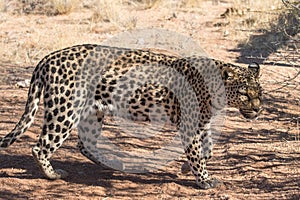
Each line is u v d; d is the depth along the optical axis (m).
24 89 32.47
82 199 19.02
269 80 32.62
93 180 20.62
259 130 25.80
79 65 19.58
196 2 56.34
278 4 46.97
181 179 20.94
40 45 41.41
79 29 47.34
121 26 48.06
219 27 47.91
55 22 50.31
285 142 24.05
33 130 25.75
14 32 46.16
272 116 27.72
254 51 40.38
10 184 20.08
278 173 21.00
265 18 46.50
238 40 43.62
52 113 19.45
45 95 19.52
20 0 56.31
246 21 47.44
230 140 24.56
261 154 22.84
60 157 22.72
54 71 19.42
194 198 19.22
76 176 20.94
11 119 27.20
